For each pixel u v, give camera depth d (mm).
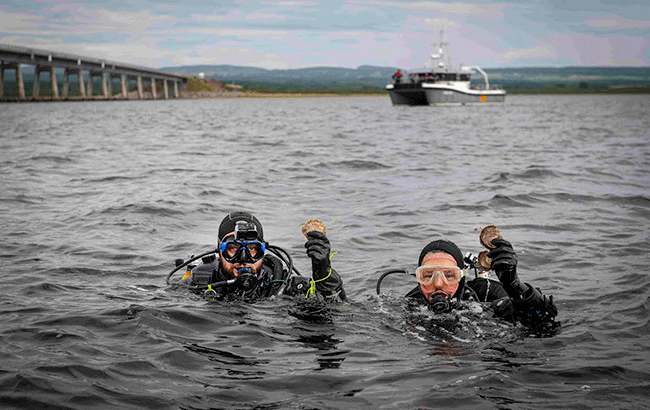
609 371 3580
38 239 7828
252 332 4336
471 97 92625
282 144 25766
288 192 12234
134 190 12273
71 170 15797
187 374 3613
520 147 23812
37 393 3314
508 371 3611
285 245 7594
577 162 17688
